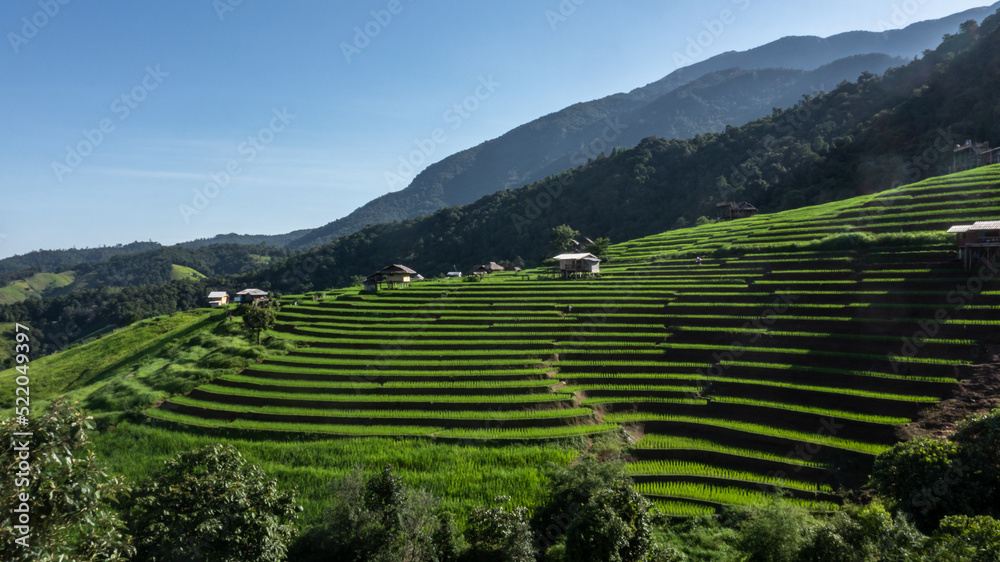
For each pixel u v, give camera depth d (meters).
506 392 46.91
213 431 44.81
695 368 47.56
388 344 60.94
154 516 20.92
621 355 51.84
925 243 56.62
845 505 28.16
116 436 45.00
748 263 68.62
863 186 116.44
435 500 30.64
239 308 84.38
